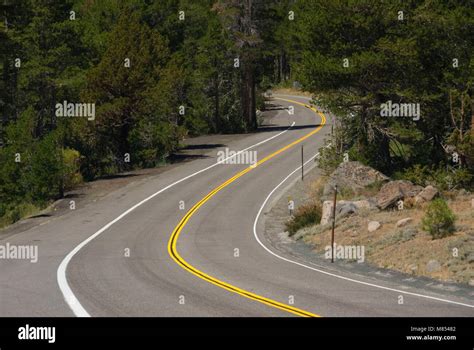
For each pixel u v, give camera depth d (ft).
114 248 77.41
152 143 163.53
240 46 208.23
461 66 112.78
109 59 149.79
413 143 120.88
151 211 106.01
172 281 57.21
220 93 229.86
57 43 183.52
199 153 170.09
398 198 88.22
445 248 65.72
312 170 138.62
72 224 96.27
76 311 45.27
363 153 122.01
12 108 184.65
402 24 119.34
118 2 209.77
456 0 119.75
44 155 120.57
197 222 97.50
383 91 117.08
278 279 58.75
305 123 225.35
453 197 93.56
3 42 168.45
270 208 108.58
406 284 57.16
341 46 118.21
